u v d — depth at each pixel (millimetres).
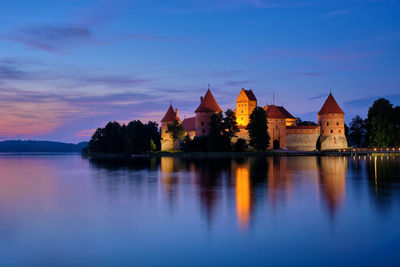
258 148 112812
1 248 19219
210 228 22344
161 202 31203
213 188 38906
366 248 18500
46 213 27469
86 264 17062
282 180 45438
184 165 74375
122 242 19984
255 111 112750
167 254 18094
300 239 19938
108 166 80688
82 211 28031
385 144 107688
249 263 16891
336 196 32938
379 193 34531
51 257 17906
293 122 162750
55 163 108312
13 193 38219
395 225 22438
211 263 16922
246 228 22250
